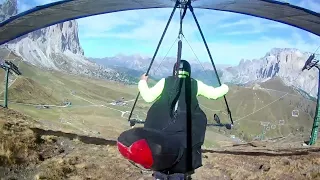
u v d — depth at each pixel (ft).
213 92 16.42
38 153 35.24
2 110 58.03
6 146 33.19
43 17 33.60
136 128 13.92
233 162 38.32
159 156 13.06
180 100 14.82
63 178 30.12
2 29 35.47
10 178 28.68
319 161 39.34
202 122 15.25
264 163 38.29
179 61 15.69
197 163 14.87
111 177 31.22
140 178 31.27
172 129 14.28
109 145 42.22
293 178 32.89
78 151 38.60
